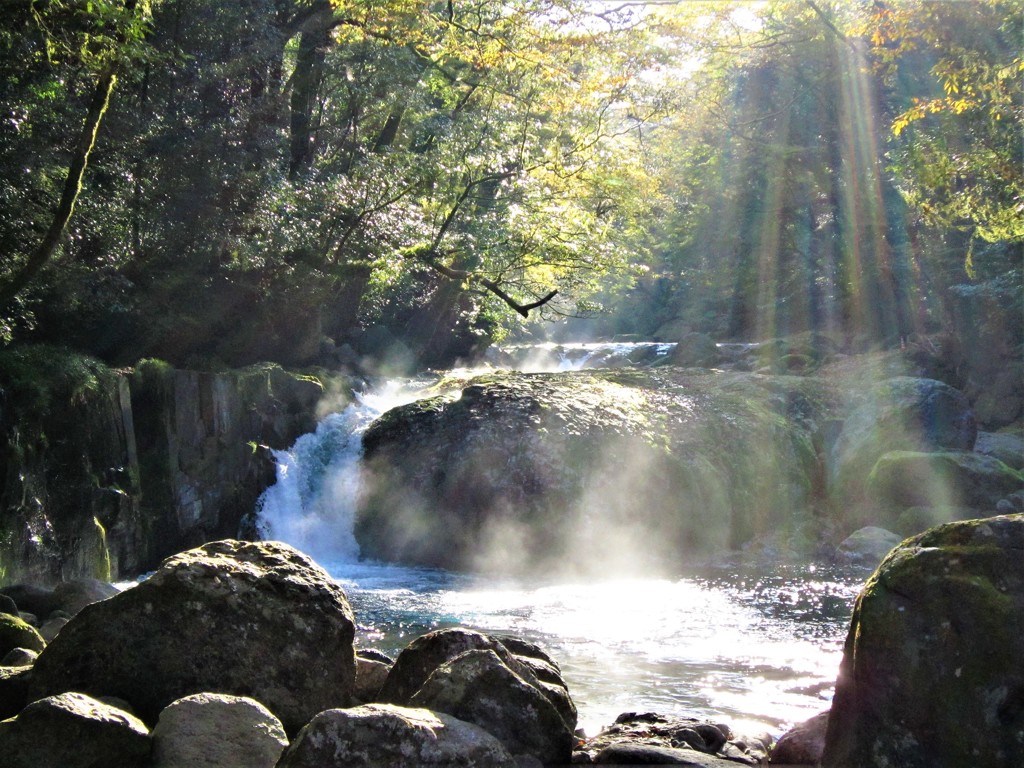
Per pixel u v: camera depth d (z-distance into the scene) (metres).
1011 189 15.65
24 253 15.91
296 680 6.51
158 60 17.22
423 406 21.02
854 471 22.34
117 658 6.39
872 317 35.75
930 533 4.69
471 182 23.72
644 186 28.31
